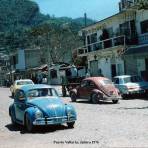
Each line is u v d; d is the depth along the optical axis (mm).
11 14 159375
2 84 97875
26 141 12758
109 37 39719
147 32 33562
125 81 27641
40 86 15938
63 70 61812
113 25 38781
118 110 20016
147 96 27906
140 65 34562
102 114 18719
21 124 16297
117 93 24625
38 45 88062
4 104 30250
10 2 164750
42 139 12898
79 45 77375
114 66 38906
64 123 15344
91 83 25578
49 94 15719
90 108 22203
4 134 14867
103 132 13258
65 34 78750
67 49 77250
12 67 91875
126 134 12508
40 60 82000
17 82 36750
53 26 93188
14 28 142750
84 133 13375
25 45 106375
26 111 14820
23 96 15555
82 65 57594
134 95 28234
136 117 16594
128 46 34875
